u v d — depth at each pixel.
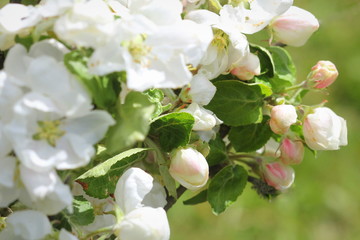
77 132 0.52
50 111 0.51
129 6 0.55
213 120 0.58
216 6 0.60
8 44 0.54
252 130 0.62
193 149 0.58
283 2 0.60
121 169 0.58
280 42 0.63
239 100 0.61
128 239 0.55
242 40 0.58
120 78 0.53
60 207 0.53
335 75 0.62
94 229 0.58
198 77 0.59
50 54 0.53
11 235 0.54
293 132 0.62
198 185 0.58
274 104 0.62
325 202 1.12
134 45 0.53
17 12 0.53
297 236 1.08
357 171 1.17
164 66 0.53
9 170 0.52
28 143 0.51
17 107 0.51
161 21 0.54
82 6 0.51
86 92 0.52
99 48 0.52
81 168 0.56
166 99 0.59
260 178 0.64
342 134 0.62
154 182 0.58
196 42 0.53
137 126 0.52
